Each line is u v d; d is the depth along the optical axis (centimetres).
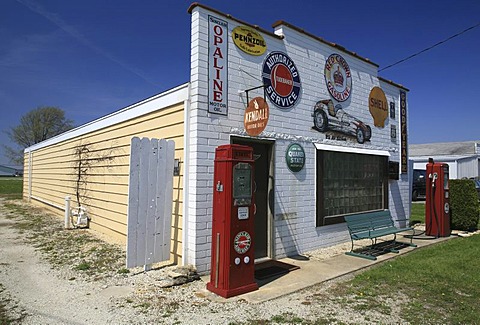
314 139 781
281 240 702
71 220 1121
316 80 794
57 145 1447
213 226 504
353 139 893
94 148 1020
